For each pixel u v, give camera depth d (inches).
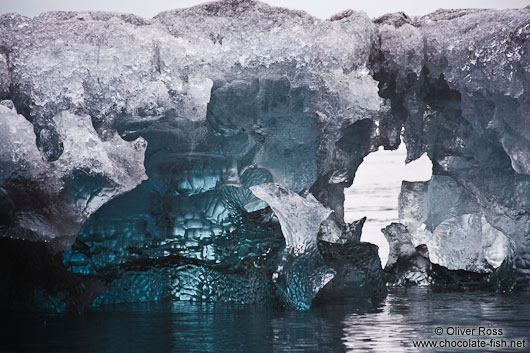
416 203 559.5
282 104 441.4
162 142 452.4
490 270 546.9
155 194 450.6
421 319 339.9
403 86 474.0
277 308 387.9
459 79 457.4
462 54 453.7
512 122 442.9
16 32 410.0
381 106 482.3
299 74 433.4
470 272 522.0
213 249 445.4
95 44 406.9
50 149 410.0
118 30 408.8
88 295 388.5
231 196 457.1
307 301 382.9
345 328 315.6
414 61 466.6
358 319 343.0
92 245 437.7
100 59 405.4
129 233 445.4
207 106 442.0
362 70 449.4
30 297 381.1
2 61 406.9
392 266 519.2
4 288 386.3
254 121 446.3
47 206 411.8
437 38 462.3
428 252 531.5
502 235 551.5
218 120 444.5
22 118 409.1
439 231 561.3
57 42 405.7
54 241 414.9
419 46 464.8
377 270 451.8
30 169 409.1
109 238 441.4
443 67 466.6
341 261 445.1
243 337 295.3
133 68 406.9
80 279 392.8
